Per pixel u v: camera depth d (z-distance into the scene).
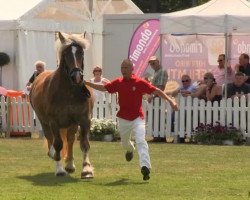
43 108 14.04
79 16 27.02
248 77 20.62
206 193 11.83
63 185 12.64
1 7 25.34
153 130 20.64
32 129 22.05
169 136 20.44
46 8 25.48
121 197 11.45
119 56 27.16
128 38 27.03
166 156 16.70
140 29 25.00
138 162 15.59
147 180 13.06
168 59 24.36
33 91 14.78
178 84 24.08
